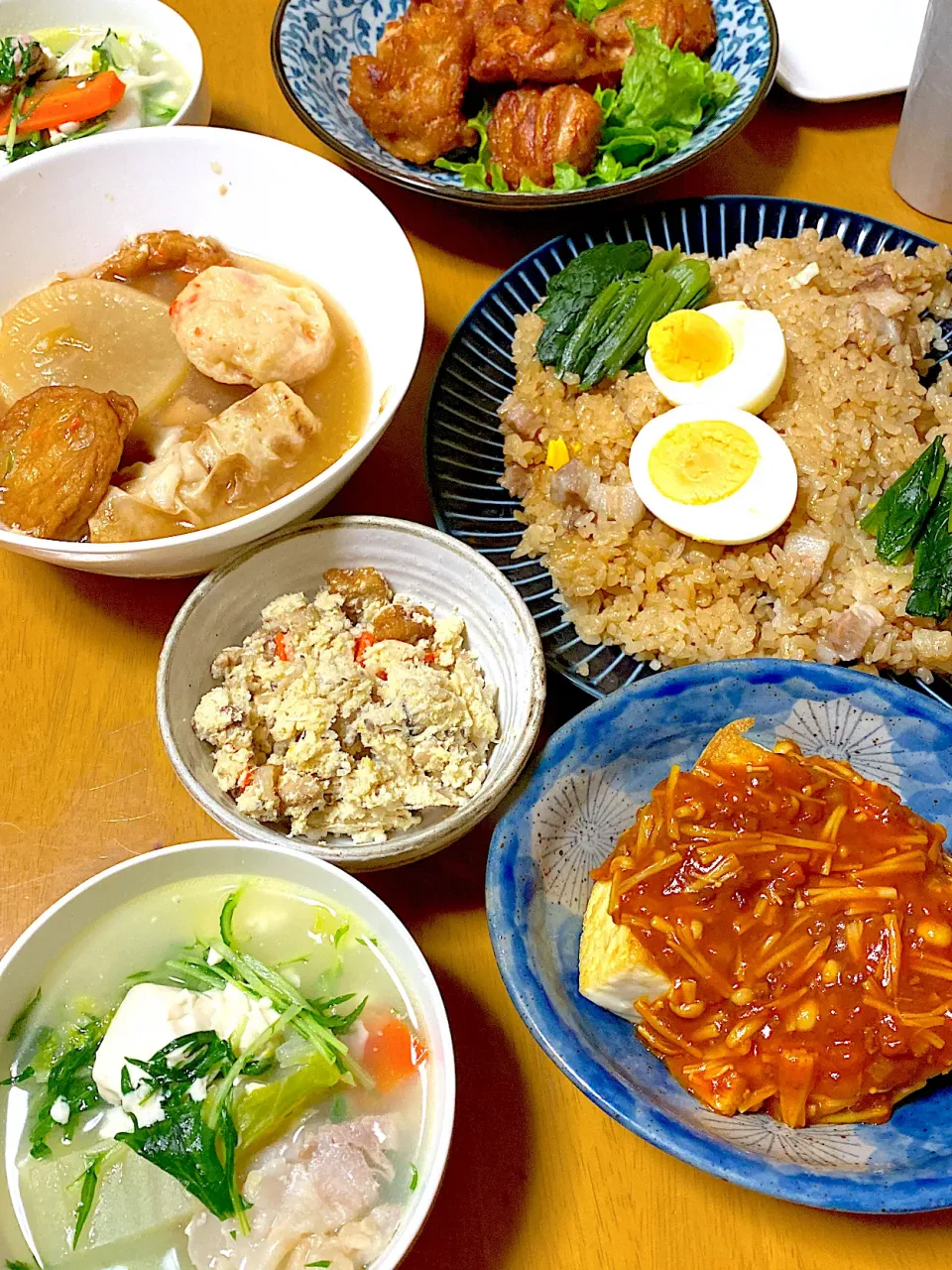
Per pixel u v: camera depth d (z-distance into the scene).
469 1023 0.31
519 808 0.30
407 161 0.49
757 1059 0.27
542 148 0.47
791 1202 0.26
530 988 0.27
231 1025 0.27
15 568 0.39
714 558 0.37
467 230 0.49
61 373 0.39
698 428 0.38
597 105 0.47
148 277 0.43
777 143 0.52
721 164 0.51
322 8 0.51
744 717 0.33
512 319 0.43
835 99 0.52
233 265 0.43
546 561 0.38
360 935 0.29
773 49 0.49
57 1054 0.28
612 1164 0.29
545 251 0.44
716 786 0.29
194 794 0.30
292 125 0.53
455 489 0.38
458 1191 0.28
